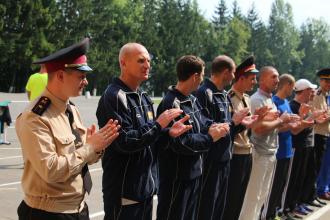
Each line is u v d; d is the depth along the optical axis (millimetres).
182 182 3744
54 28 40312
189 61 3791
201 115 4035
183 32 59844
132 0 54375
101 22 46812
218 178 4195
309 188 6629
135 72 3295
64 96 2576
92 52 45000
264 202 5379
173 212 3756
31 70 39188
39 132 2418
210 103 4234
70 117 2701
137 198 3217
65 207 2555
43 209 2516
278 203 5797
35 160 2395
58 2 43156
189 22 60812
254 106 5027
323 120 6273
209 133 3744
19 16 37000
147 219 3361
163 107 3762
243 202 4945
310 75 86750
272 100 5418
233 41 68562
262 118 4625
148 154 3324
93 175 7816
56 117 2543
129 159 3207
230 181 4707
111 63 48500
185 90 3859
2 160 8750
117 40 50562
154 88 56406
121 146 3068
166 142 3588
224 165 4230
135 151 3117
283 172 5617
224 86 4496
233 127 4199
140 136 3104
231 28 70000
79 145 2664
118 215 3207
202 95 4262
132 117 3219
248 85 4730
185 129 3406
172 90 3881
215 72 4379
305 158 6215
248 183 5016
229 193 4719
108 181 3238
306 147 6180
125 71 3336
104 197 3281
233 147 4652
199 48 63250
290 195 6113
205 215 4160
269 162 5074
